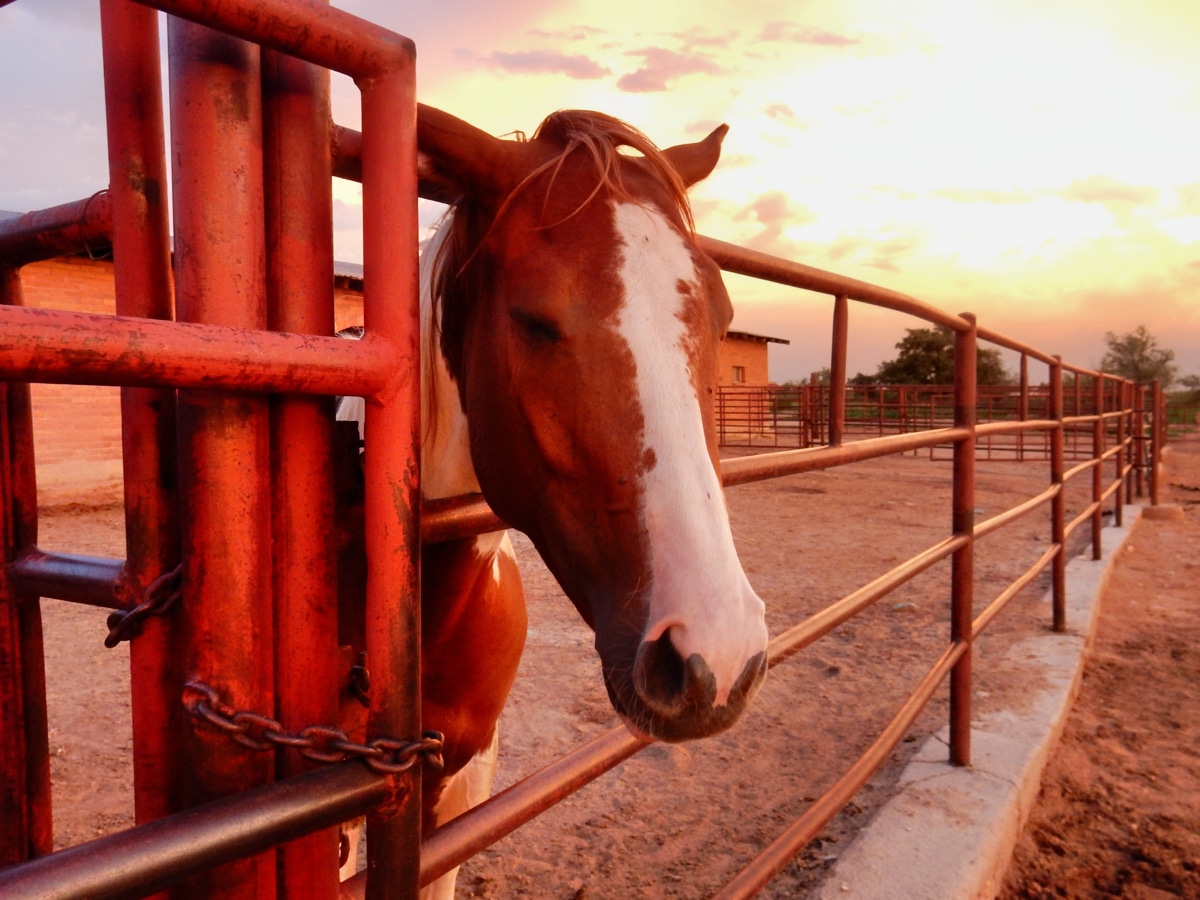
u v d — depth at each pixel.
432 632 1.47
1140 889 2.47
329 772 0.76
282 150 0.81
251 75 0.76
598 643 1.03
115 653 4.20
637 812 2.83
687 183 1.54
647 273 1.06
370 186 0.80
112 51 0.80
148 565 0.81
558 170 1.13
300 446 0.81
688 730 0.91
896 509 9.76
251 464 0.77
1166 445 20.05
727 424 19.52
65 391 8.63
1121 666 4.41
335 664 0.85
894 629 4.83
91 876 0.58
